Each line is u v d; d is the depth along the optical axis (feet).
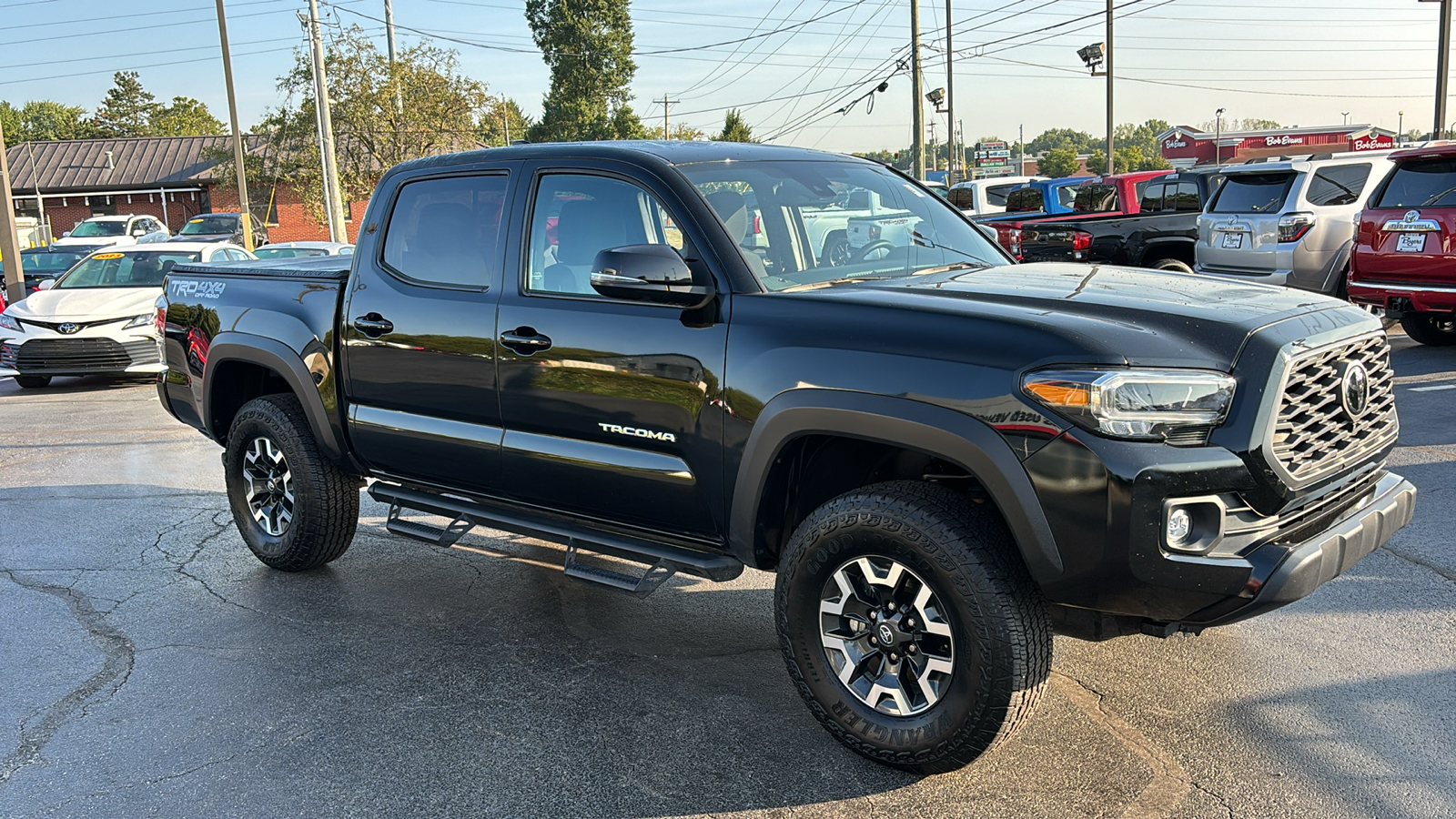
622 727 11.86
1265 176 38.14
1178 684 12.39
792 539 11.05
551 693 12.77
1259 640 13.48
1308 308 10.54
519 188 13.56
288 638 14.65
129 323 37.78
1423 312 31.32
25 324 37.70
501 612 15.49
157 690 13.06
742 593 16.06
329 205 96.27
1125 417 9.14
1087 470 9.19
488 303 13.50
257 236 103.24
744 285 11.45
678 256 11.24
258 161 126.52
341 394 15.69
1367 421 10.91
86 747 11.65
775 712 12.17
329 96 114.62
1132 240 45.57
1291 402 9.60
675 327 11.73
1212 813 9.78
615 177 12.66
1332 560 9.72
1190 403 9.25
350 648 14.25
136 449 27.84
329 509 16.55
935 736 10.28
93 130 387.96
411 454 14.83
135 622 15.33
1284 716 11.52
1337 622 13.91
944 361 9.92
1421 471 20.30
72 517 21.13
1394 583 15.05
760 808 10.18
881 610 10.60
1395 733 11.05
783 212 12.56
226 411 18.13
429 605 15.83
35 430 31.09
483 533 19.42
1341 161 36.81
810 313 10.88
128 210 154.71
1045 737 11.27
